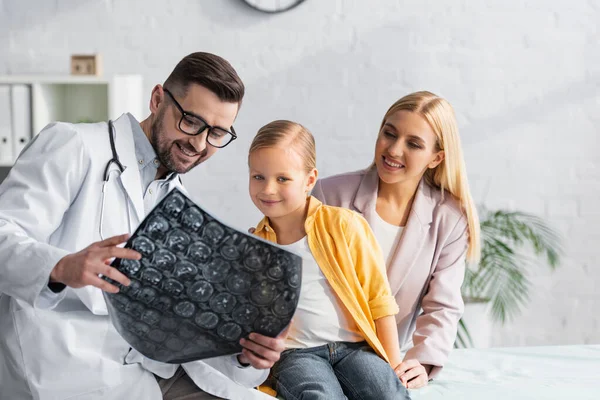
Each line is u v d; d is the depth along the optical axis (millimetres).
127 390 1421
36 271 1262
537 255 3389
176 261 1263
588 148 3373
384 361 1698
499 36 3330
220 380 1513
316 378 1599
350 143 3326
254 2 3277
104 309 1410
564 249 3389
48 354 1361
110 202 1455
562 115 3363
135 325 1315
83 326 1396
